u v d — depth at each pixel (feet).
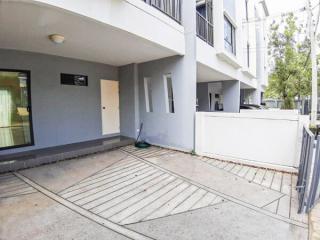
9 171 13.58
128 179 12.67
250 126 15.31
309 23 25.02
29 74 16.75
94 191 11.02
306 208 8.96
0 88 15.58
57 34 13.03
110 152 18.80
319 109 47.62
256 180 12.65
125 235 7.50
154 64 20.62
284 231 7.76
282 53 38.86
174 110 19.52
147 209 9.28
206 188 11.48
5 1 8.77
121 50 16.98
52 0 9.19
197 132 17.99
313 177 8.79
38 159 14.87
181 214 8.89
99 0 11.09
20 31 12.40
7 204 9.56
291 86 36.78
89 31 12.66
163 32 15.98
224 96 35.70
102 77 22.20
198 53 19.01
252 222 8.33
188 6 18.40
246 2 37.86
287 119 13.92
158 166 15.07
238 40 31.32
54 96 18.29
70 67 19.35
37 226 7.94
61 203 9.71
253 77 43.04
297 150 13.61
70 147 18.04
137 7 13.50
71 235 7.46
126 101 23.22
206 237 7.42
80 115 20.34
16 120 16.44
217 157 16.89
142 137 22.61
